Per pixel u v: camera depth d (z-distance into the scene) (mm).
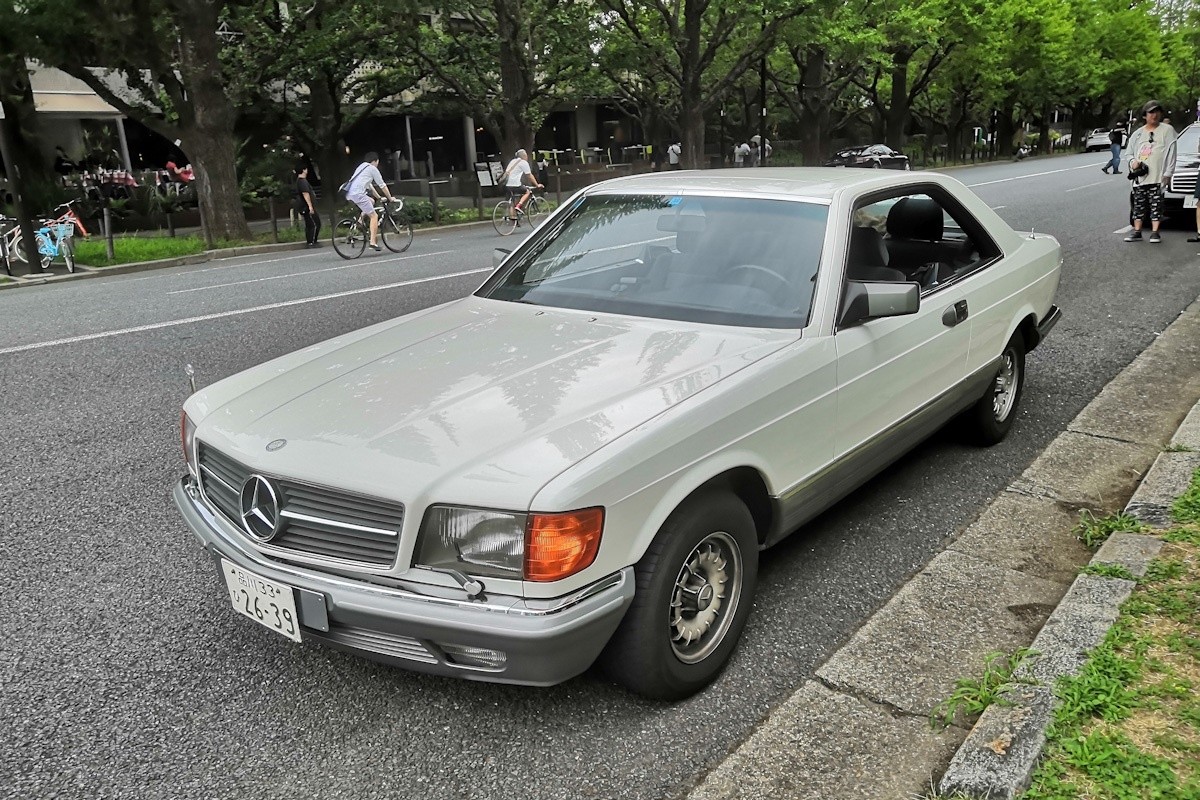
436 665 2592
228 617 3695
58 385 7359
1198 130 14719
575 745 2822
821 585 3803
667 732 2873
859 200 3945
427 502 2533
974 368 4645
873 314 3514
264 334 9016
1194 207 13961
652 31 31922
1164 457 4590
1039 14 48312
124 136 30812
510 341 3512
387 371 3305
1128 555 3564
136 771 2766
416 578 2561
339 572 2652
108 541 4438
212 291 12461
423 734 2900
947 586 3662
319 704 3078
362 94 30625
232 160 20719
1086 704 2635
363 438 2789
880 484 4832
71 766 2793
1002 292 4805
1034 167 40531
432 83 30219
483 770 2729
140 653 3428
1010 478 4863
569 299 3930
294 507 2740
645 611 2752
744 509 3096
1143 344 7477
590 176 39812
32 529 4594
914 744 2723
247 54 22984
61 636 3562
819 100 41312
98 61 19750
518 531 2469
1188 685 2727
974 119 65438
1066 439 5254
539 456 2594
